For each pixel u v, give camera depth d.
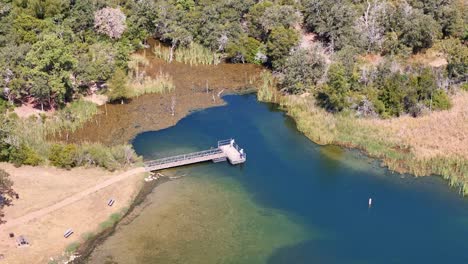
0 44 121.44
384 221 83.31
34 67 109.69
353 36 138.00
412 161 97.62
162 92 124.50
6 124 92.75
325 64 125.25
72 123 107.81
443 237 79.94
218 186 90.75
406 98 112.75
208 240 77.88
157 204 85.06
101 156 92.00
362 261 75.00
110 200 83.25
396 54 138.75
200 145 102.75
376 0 149.50
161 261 73.12
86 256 73.12
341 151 102.50
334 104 114.06
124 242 76.31
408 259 75.44
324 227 81.75
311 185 92.06
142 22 144.62
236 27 143.00
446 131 105.44
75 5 136.62
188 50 142.75
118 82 116.44
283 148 103.38
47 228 76.62
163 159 95.62
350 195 89.56
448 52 129.12
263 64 141.75
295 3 150.50
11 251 71.56
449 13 144.50
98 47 123.62
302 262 74.50
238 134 107.81
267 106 120.19
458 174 94.00
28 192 83.50
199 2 152.00
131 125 109.69
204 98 123.06
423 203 87.56
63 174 89.44
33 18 128.88
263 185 91.62
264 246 77.25
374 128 107.88
